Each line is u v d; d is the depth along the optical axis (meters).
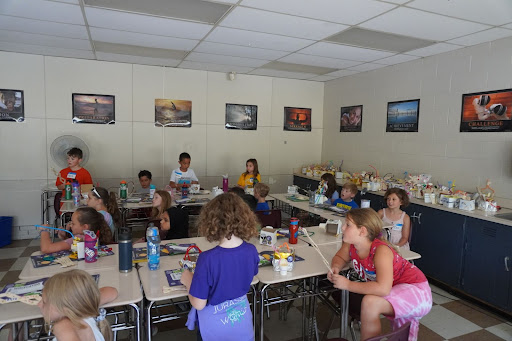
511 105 3.42
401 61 4.61
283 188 6.35
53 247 2.24
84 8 2.97
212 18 3.16
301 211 4.60
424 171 4.41
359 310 2.18
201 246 2.48
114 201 3.18
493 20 2.99
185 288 1.78
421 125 4.43
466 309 3.08
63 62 4.84
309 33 3.52
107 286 1.76
